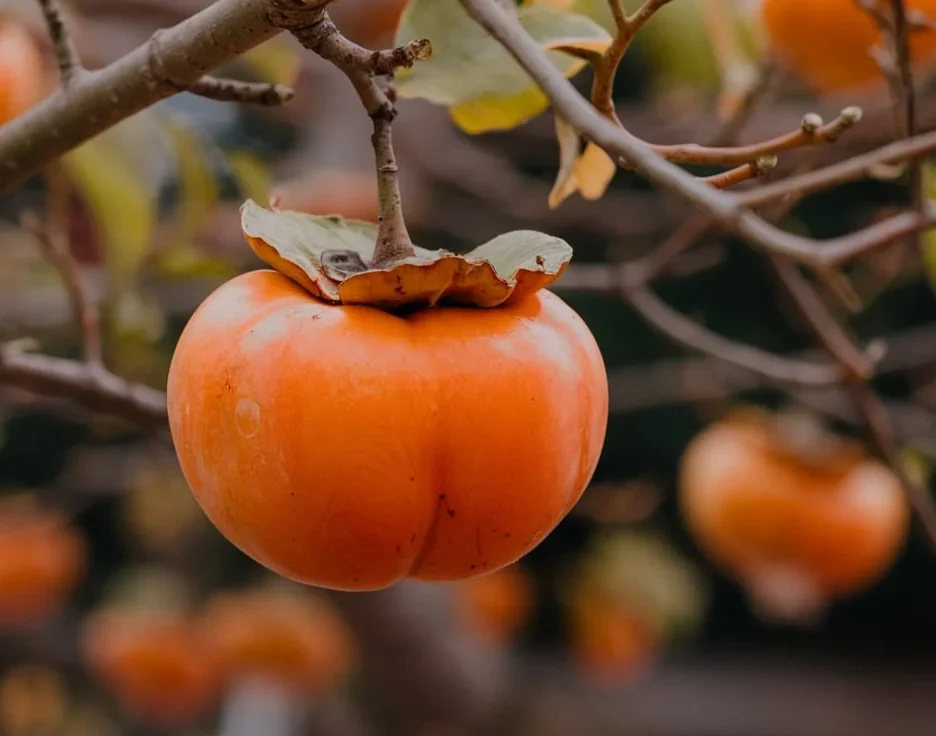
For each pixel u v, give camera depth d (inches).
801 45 24.5
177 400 17.9
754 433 38.3
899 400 51.7
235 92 19.0
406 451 17.4
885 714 73.5
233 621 54.9
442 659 47.6
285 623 53.4
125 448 59.2
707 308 53.9
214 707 76.2
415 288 17.8
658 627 54.0
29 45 26.0
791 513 36.1
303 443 17.4
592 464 18.4
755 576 38.9
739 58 30.3
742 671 79.0
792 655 82.2
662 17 37.2
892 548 38.3
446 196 54.0
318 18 17.4
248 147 58.2
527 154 54.8
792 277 27.0
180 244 28.2
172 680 56.5
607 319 55.2
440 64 20.5
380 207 18.2
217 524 18.1
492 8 17.7
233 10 17.9
